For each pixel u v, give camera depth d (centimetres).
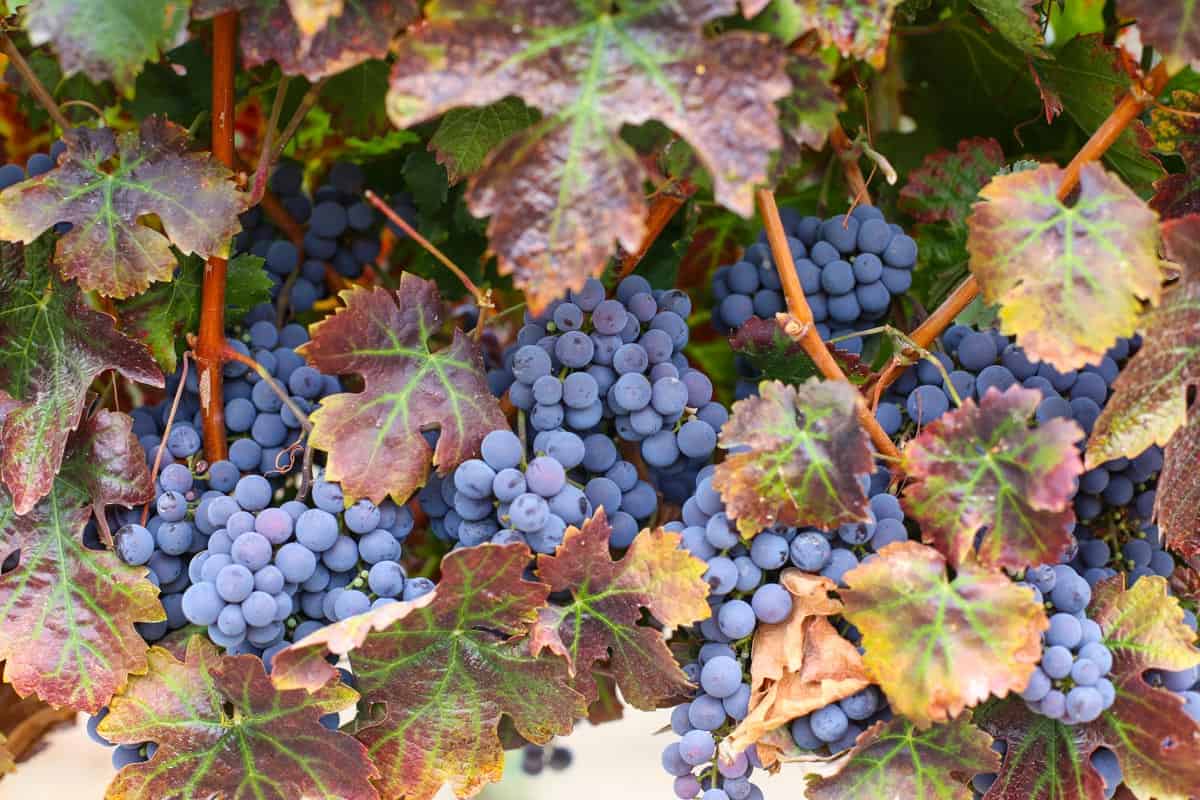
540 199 72
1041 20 89
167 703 81
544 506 79
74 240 79
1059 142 95
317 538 80
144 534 81
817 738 80
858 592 78
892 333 83
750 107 71
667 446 83
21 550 81
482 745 82
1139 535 84
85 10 73
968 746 79
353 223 94
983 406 77
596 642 81
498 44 72
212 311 83
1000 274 76
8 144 96
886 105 99
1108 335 75
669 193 85
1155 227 76
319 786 81
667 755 82
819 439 78
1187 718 78
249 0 74
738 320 89
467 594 79
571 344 82
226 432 85
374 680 81
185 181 80
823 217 96
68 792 98
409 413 82
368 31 74
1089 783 80
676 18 72
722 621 79
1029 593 77
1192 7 74
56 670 80
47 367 83
